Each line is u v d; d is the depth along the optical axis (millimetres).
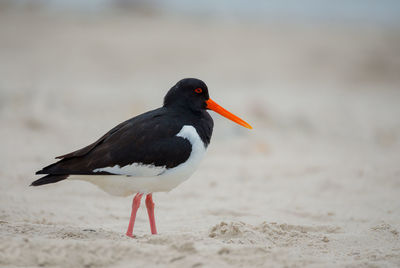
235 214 10695
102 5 46188
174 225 9805
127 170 8234
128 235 8383
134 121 8617
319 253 7828
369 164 14688
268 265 6887
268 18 46438
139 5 45594
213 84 28562
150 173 8328
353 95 27578
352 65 33438
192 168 8695
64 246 7012
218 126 18797
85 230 8273
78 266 6738
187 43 36531
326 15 48250
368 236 8812
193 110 9086
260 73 31375
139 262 6871
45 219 9758
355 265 7078
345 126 20422
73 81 27109
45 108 19828
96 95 23422
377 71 32688
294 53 35500
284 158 15422
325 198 11891
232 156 15578
